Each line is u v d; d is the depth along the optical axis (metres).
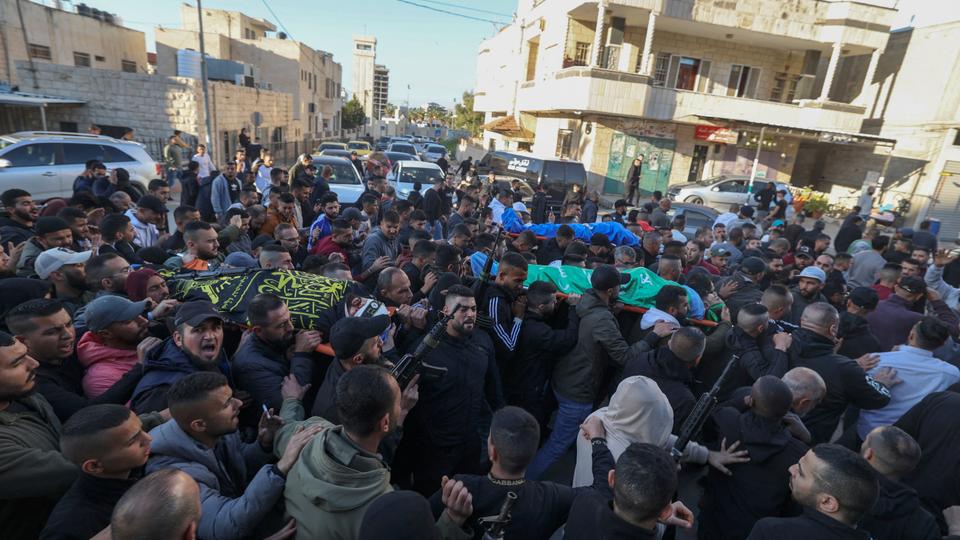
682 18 17.83
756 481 2.33
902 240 7.64
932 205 18.89
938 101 18.98
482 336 3.00
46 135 10.55
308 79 35.81
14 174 9.77
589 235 6.38
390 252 5.43
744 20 18.34
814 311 3.15
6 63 18.44
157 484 1.31
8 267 3.59
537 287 3.41
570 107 18.92
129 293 3.02
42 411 2.06
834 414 3.07
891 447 2.06
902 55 20.33
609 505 1.71
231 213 5.42
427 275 3.97
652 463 1.57
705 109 19.55
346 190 10.38
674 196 18.34
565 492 1.92
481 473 2.91
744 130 18.88
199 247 3.96
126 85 16.58
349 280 3.43
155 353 2.39
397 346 3.14
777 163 21.27
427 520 1.26
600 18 17.39
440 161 18.16
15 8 18.78
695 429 2.35
